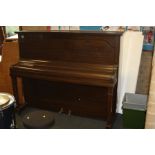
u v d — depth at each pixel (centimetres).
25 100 346
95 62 279
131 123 279
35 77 285
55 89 318
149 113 242
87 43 277
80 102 309
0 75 345
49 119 212
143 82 323
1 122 208
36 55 311
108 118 272
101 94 292
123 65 305
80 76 260
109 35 263
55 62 297
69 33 281
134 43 295
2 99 221
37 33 299
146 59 314
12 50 326
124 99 292
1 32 407
